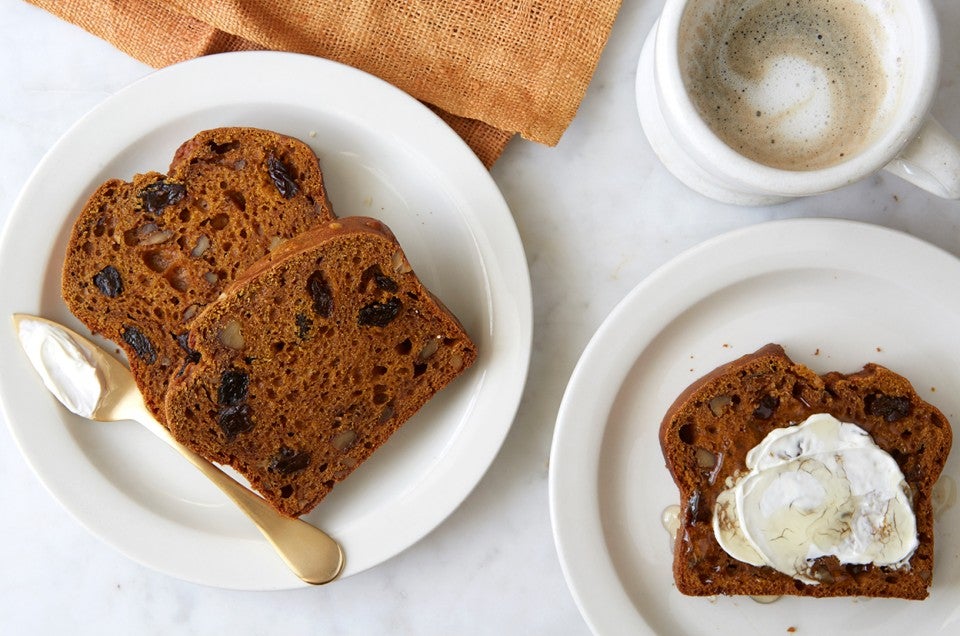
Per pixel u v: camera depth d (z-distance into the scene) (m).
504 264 0.54
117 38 0.55
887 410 0.53
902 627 0.55
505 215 0.54
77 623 0.58
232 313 0.52
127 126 0.54
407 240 0.56
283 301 0.52
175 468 0.56
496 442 0.55
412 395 0.54
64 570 0.58
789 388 0.53
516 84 0.55
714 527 0.53
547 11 0.54
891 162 0.49
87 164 0.54
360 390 0.54
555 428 0.54
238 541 0.55
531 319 0.54
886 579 0.53
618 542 0.55
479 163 0.54
